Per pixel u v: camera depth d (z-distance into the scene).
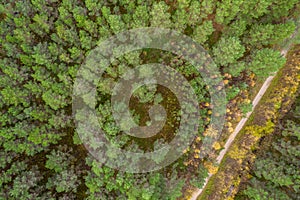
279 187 25.28
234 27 24.42
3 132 23.38
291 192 24.70
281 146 25.83
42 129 24.38
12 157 24.77
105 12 23.66
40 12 24.58
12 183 24.80
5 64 24.33
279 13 24.31
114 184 24.39
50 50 24.17
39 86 24.69
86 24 23.78
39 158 25.78
